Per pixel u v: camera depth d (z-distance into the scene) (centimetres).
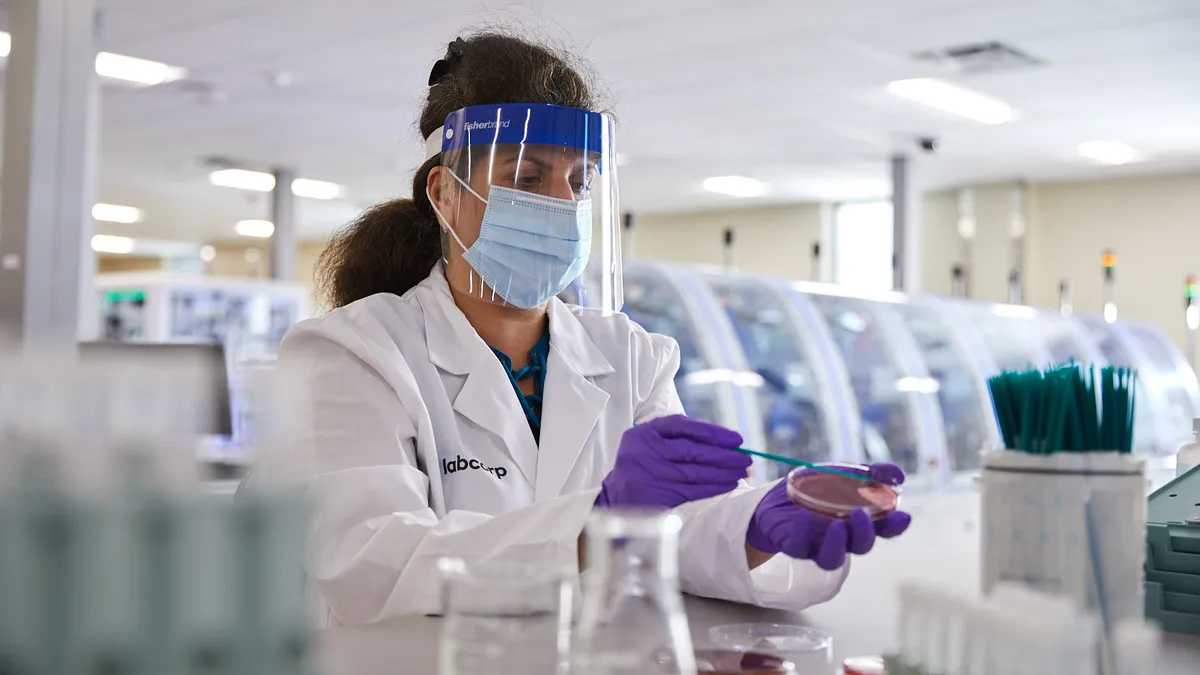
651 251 1241
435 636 90
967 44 577
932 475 507
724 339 470
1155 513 114
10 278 313
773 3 514
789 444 483
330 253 163
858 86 670
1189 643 95
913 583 69
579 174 136
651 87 677
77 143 322
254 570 49
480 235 135
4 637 42
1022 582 71
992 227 1005
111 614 44
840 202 1122
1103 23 538
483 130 132
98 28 570
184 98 725
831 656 85
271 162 952
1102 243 971
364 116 769
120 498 45
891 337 543
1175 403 752
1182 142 817
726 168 948
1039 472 71
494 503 131
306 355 134
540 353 146
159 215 1286
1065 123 761
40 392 45
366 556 109
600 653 62
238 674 48
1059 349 669
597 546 64
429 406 135
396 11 533
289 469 51
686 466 94
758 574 108
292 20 553
